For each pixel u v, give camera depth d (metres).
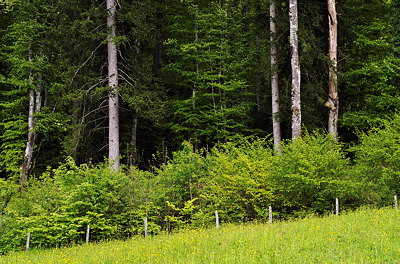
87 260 10.31
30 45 24.72
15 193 16.42
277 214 15.62
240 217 16.22
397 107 22.00
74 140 19.70
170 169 17.02
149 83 22.23
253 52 25.03
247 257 8.75
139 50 22.78
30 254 13.02
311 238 10.12
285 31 20.98
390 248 8.78
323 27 20.69
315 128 19.52
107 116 21.05
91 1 20.75
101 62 21.89
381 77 21.97
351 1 23.41
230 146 18.00
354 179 15.76
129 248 11.55
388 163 16.09
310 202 15.96
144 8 20.88
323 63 20.09
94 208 15.14
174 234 14.26
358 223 11.65
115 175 16.06
